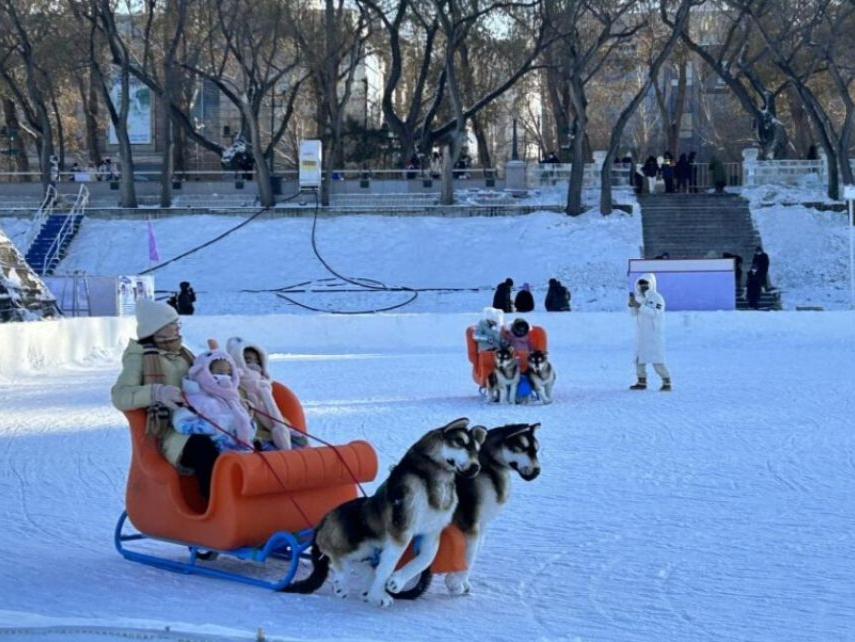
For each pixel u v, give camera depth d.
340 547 7.16
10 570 8.03
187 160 66.19
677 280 34.50
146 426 7.97
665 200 51.03
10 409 18.03
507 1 54.34
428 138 58.94
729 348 29.02
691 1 49.28
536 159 82.88
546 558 8.23
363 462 8.03
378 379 22.23
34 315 30.42
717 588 7.41
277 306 44.28
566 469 11.77
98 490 11.03
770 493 10.43
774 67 59.59
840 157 50.91
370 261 48.19
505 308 37.12
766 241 48.00
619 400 18.12
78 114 78.62
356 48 54.50
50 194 52.72
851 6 50.91
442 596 7.33
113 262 48.47
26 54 51.72
